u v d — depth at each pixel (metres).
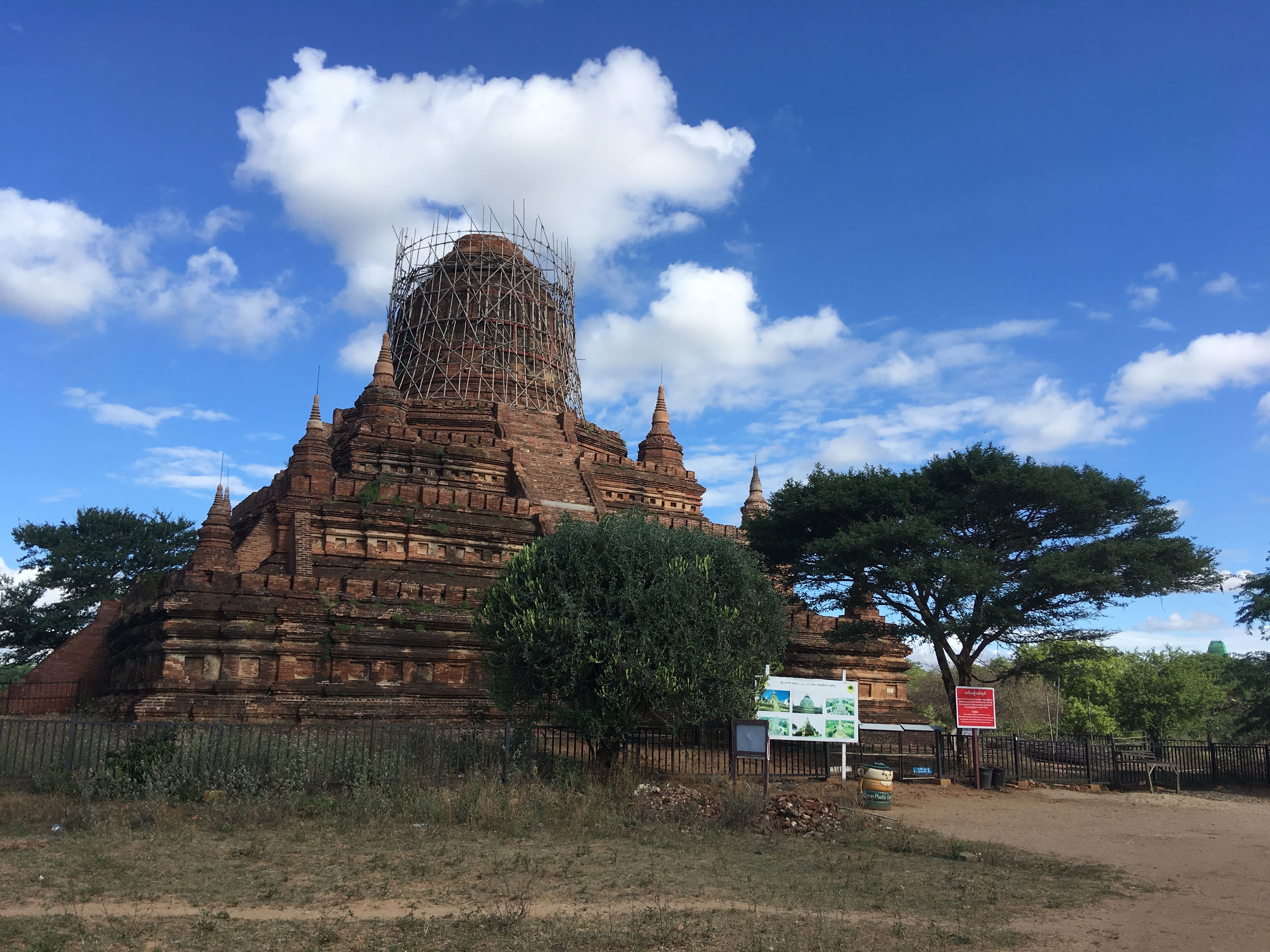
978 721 30.77
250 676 31.08
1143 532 34.72
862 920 12.78
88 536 57.44
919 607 33.94
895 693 42.34
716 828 19.97
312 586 32.91
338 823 18.84
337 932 11.60
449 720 33.06
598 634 23.89
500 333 55.25
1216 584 33.56
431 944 11.15
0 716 33.72
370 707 32.00
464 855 16.31
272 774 20.83
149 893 13.41
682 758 29.11
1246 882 16.23
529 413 51.88
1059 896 14.59
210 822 18.67
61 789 20.47
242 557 37.78
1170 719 55.22
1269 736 43.56
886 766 28.00
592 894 13.85
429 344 55.66
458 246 57.59
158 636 30.91
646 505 47.97
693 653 23.88
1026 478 33.06
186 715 29.48
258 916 12.40
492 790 20.28
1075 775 33.88
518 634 24.03
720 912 12.94
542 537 27.27
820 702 28.83
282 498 39.78
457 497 42.12
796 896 14.16
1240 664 38.16
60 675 38.28
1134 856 18.88
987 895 14.56
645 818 20.48
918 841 19.64
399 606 34.00
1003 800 27.86
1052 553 32.62
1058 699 66.81
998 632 33.53
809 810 20.98
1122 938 12.19
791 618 37.12
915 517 33.09
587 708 24.39
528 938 11.45
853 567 34.25
